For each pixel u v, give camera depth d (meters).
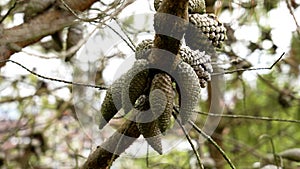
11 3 2.56
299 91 3.80
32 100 3.21
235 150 3.56
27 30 2.20
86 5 2.30
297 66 3.63
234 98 3.74
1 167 3.30
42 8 2.24
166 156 3.04
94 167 1.74
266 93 3.87
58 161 3.50
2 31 2.16
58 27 2.22
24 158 3.31
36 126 3.27
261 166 2.92
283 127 4.02
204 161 3.13
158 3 1.69
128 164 3.23
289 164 3.21
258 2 2.92
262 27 3.03
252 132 3.98
